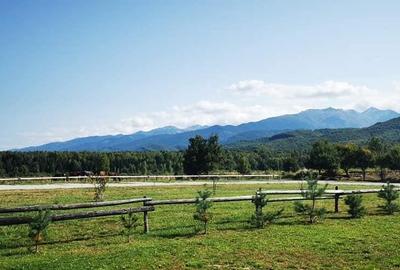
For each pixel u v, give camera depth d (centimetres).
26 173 11412
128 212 2048
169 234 2059
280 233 2058
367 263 1531
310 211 2425
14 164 11975
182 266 1484
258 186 5197
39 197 3625
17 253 1705
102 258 1580
